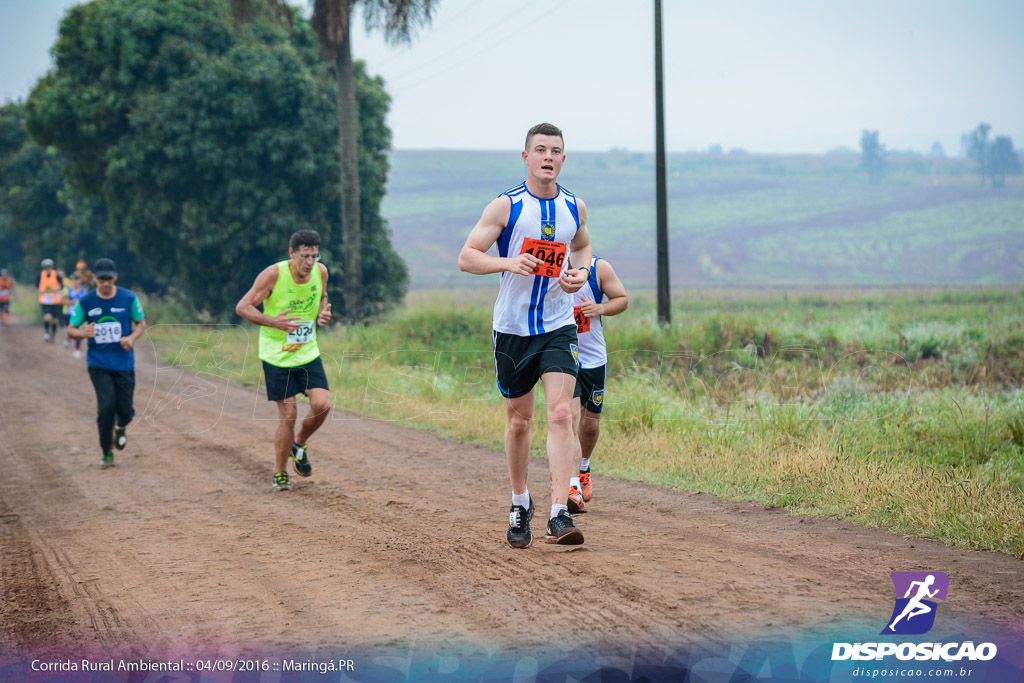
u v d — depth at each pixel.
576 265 12.84
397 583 11.11
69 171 66.25
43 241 85.31
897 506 13.91
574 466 14.87
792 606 9.68
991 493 13.73
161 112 59.28
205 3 62.75
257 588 11.15
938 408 21.11
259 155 62.09
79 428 27.36
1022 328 40.28
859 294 104.25
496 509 15.45
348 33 54.56
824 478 15.75
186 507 16.47
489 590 10.62
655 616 9.46
